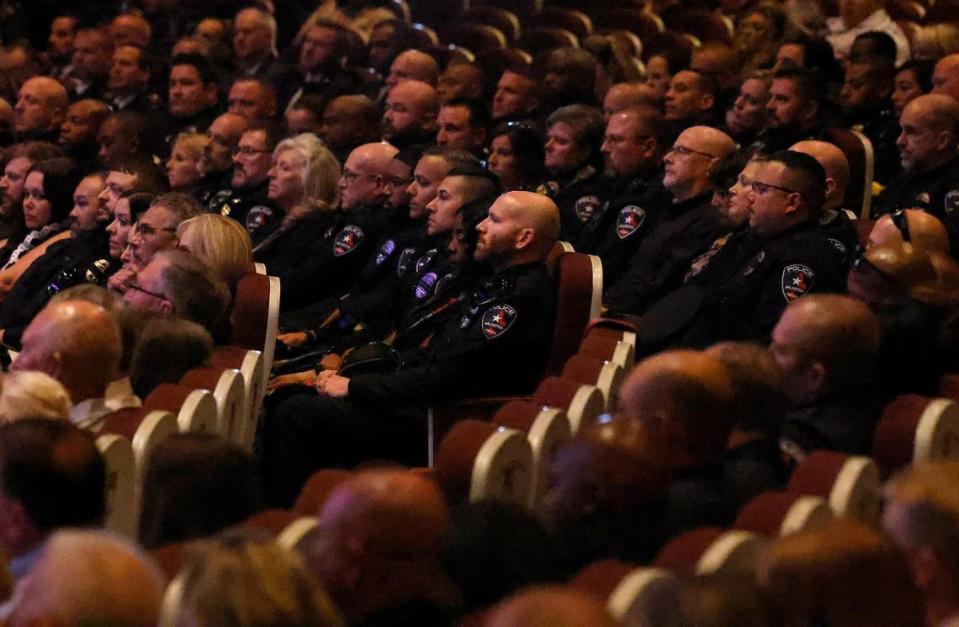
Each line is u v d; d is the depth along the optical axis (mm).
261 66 30453
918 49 25375
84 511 8883
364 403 14984
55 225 21578
